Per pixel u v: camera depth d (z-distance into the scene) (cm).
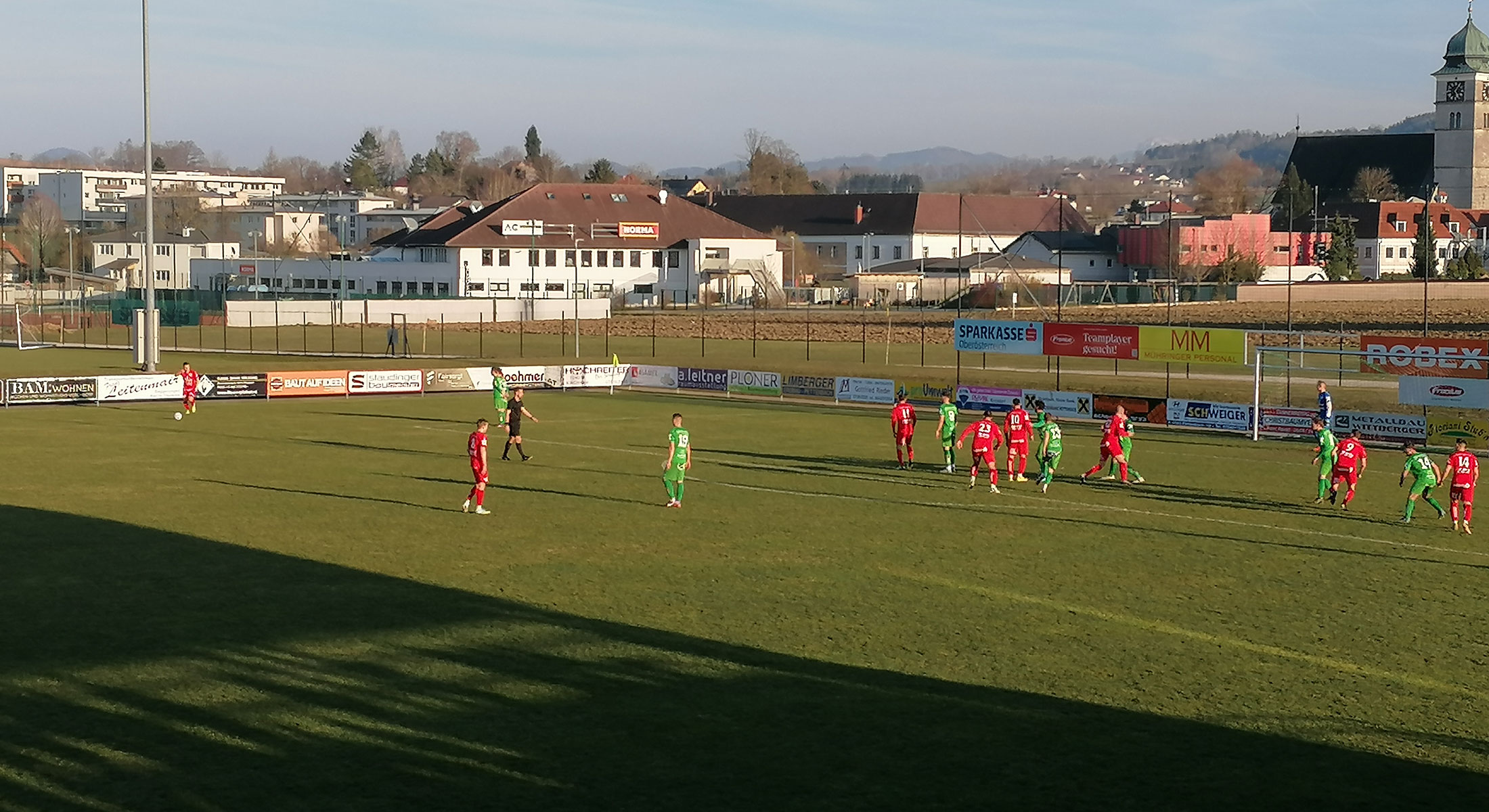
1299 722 1920
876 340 10100
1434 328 9981
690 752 1764
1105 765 1742
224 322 11106
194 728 1834
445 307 12512
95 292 14538
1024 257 15500
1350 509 3731
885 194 18175
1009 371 7756
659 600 2573
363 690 2009
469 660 2161
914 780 1684
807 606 2541
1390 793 1669
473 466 3494
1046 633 2369
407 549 3020
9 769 1680
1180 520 3519
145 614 2425
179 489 3872
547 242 14675
